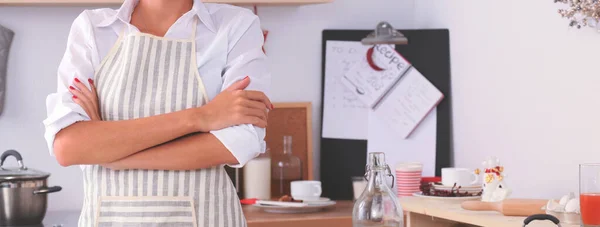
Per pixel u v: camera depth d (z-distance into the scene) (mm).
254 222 2662
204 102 1767
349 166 3318
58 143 1686
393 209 1808
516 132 2719
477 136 2986
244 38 1835
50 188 2754
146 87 1760
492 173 2389
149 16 1821
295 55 3359
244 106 1703
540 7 2570
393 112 3273
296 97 3363
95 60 1787
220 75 1798
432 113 3234
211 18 1838
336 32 3367
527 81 2648
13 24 3125
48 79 3150
